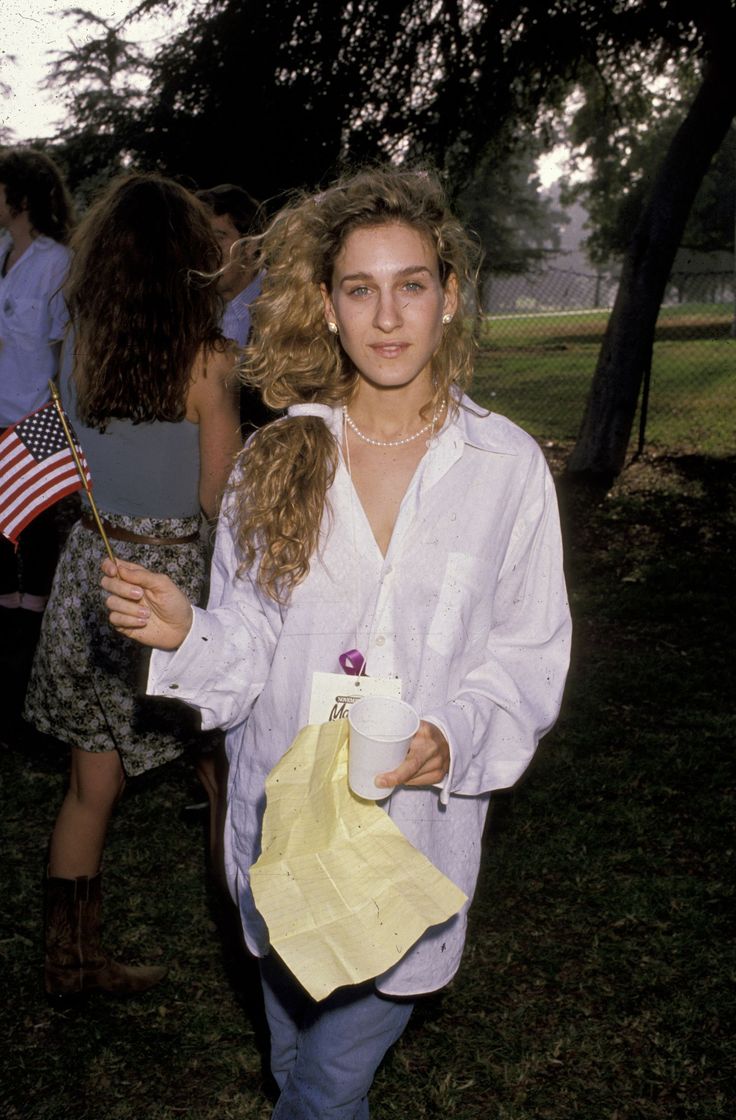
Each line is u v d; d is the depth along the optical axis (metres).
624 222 31.58
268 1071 2.61
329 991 1.39
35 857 3.55
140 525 2.53
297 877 1.49
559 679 1.87
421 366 1.70
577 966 3.03
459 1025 2.79
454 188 11.34
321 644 1.77
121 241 2.35
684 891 3.38
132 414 2.41
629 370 10.20
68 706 2.55
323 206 1.74
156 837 3.66
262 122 10.98
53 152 12.02
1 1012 2.80
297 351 1.83
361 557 1.75
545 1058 2.67
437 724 1.66
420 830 1.80
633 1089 2.57
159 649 1.72
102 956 2.78
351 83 10.77
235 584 1.87
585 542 8.32
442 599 1.74
